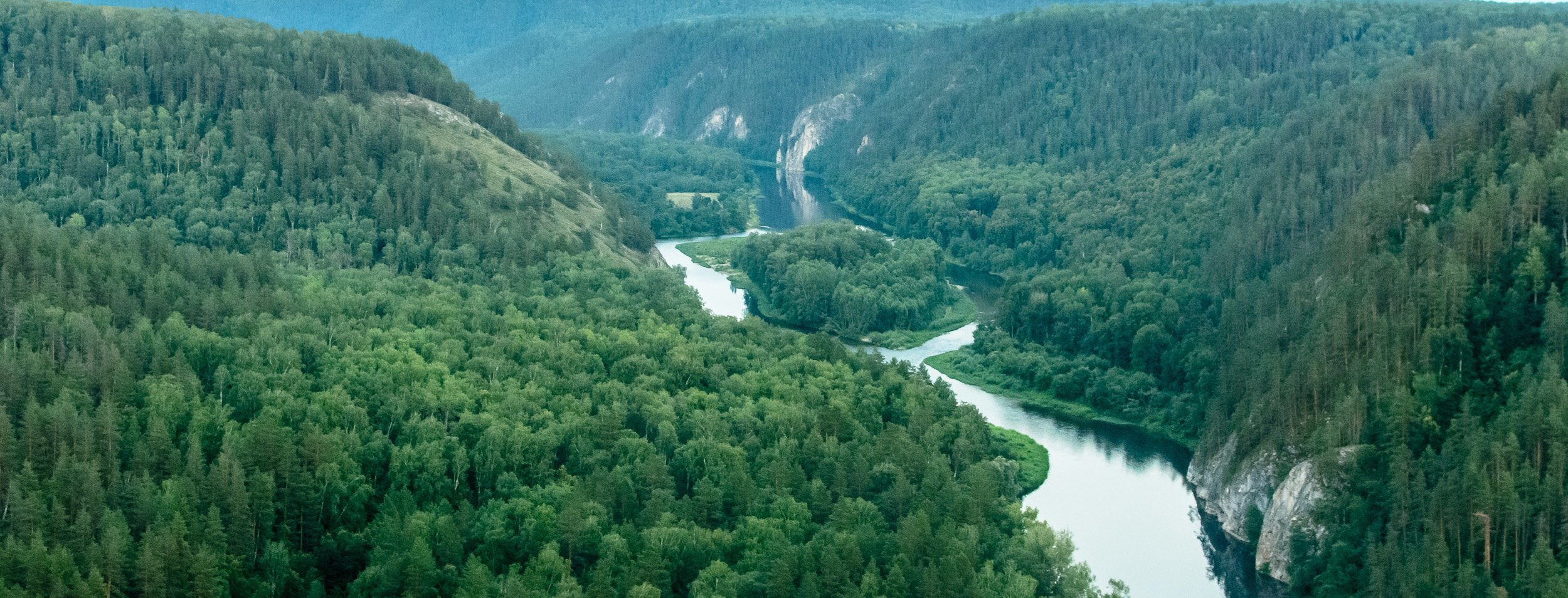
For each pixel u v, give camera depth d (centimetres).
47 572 18712
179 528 19738
